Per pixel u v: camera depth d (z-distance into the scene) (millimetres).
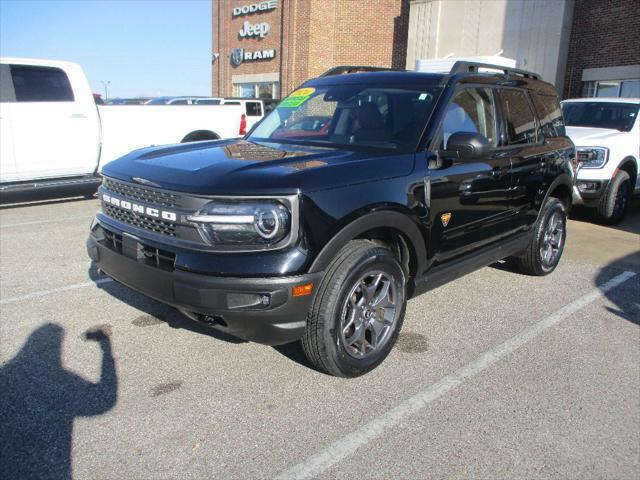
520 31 17797
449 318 4355
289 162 3207
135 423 2836
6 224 7422
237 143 4145
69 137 8570
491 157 4207
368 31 23594
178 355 3590
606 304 4734
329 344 3055
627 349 3854
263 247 2822
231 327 2912
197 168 3168
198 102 16891
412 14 20484
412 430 2836
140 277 3150
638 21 15750
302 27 23969
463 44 19219
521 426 2900
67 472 2457
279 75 25594
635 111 8648
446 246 3820
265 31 25969
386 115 3900
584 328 4207
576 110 9250
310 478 2457
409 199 3371
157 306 4406
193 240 2936
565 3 16688
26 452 2584
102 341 3775
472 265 4172
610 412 3057
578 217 8734
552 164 5070
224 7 28234
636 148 8172
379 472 2508
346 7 23875
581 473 2547
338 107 4168
